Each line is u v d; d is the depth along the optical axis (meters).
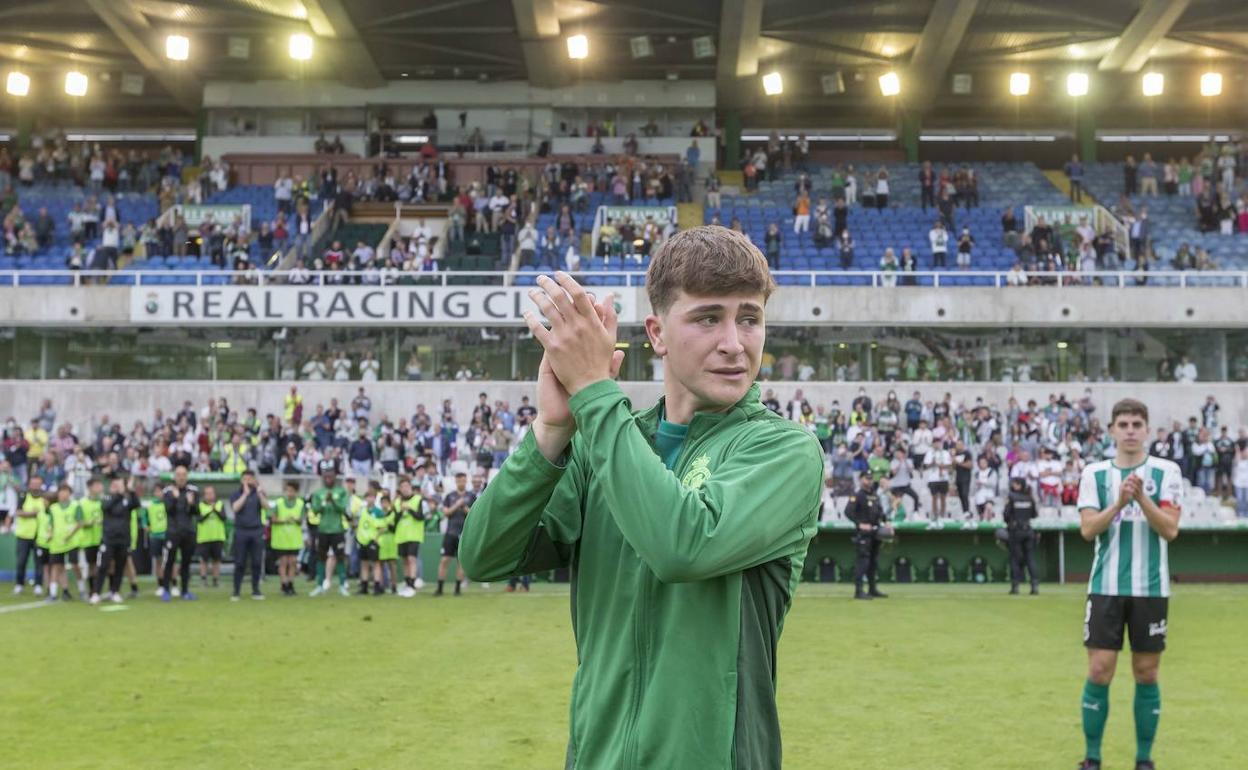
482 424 27.88
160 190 39.91
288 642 11.98
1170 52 39.59
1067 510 23.27
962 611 15.79
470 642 11.98
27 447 27.00
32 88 43.38
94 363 30.81
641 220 35.66
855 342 30.53
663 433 2.35
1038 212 35.41
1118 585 6.34
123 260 34.88
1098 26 36.94
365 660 10.56
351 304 30.09
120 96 44.28
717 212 37.47
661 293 2.27
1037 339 30.48
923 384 29.94
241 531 18.02
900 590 20.36
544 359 2.22
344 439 27.69
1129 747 6.95
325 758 6.52
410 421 29.45
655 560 1.98
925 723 7.61
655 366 28.94
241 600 17.83
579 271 31.59
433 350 30.50
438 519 22.47
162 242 34.88
